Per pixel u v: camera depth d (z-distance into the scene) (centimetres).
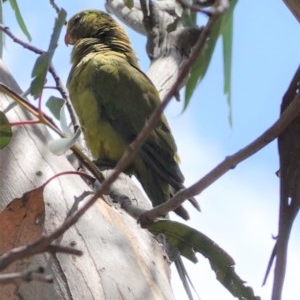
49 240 254
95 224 474
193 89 392
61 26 398
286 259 404
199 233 493
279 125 361
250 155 367
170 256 567
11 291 432
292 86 411
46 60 396
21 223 442
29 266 436
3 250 437
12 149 486
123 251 473
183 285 563
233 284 495
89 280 447
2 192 471
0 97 506
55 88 559
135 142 271
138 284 463
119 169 271
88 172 564
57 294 436
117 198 546
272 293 398
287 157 419
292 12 400
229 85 395
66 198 476
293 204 414
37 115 418
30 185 475
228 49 394
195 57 259
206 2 352
